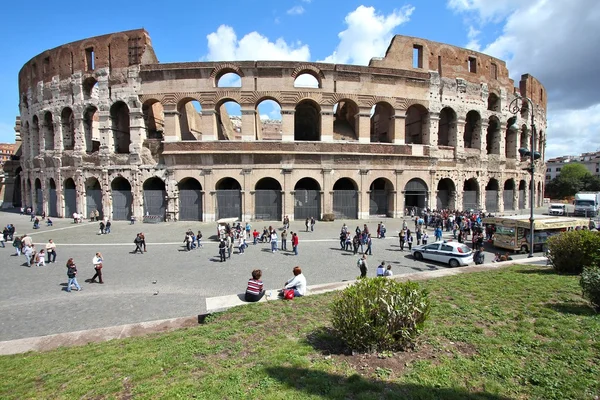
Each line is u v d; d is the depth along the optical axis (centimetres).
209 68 4134
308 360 809
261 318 1137
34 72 5078
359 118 4344
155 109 4941
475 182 5000
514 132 5462
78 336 1149
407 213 4644
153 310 1490
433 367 750
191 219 4291
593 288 1046
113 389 725
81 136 4534
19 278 2030
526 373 721
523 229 2809
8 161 7025
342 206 4400
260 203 4256
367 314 829
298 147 4197
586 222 2961
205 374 773
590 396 638
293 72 4184
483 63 4966
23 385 781
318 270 2158
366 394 651
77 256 2569
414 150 4491
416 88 4519
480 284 1411
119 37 4316
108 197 4378
